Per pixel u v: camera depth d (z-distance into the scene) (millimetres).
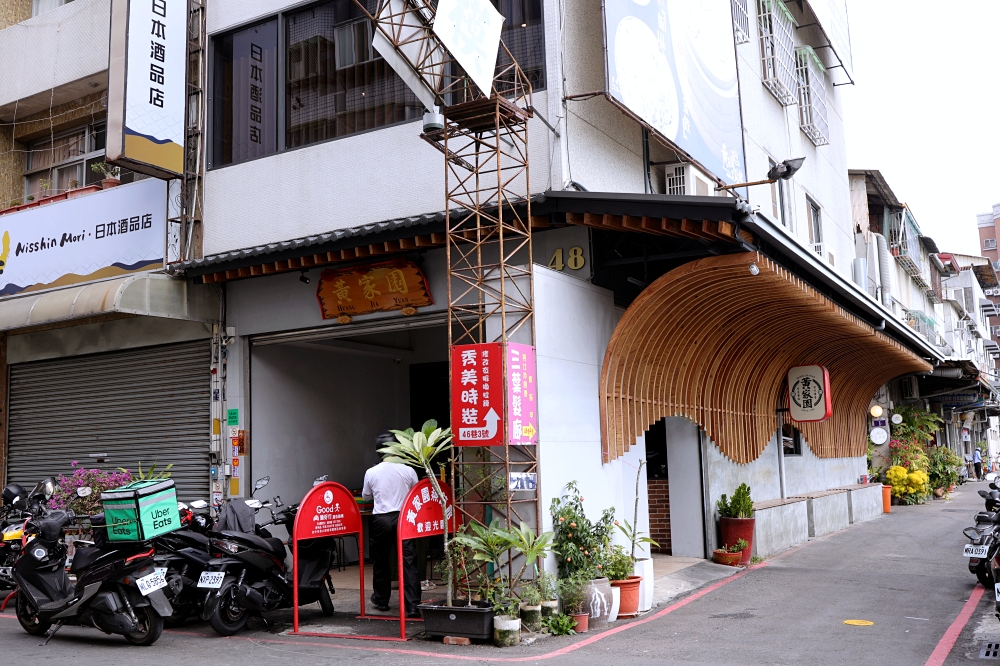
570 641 6793
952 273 40938
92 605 6891
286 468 11055
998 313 59469
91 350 11914
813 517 14031
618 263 8930
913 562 11125
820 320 11289
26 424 12688
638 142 10500
